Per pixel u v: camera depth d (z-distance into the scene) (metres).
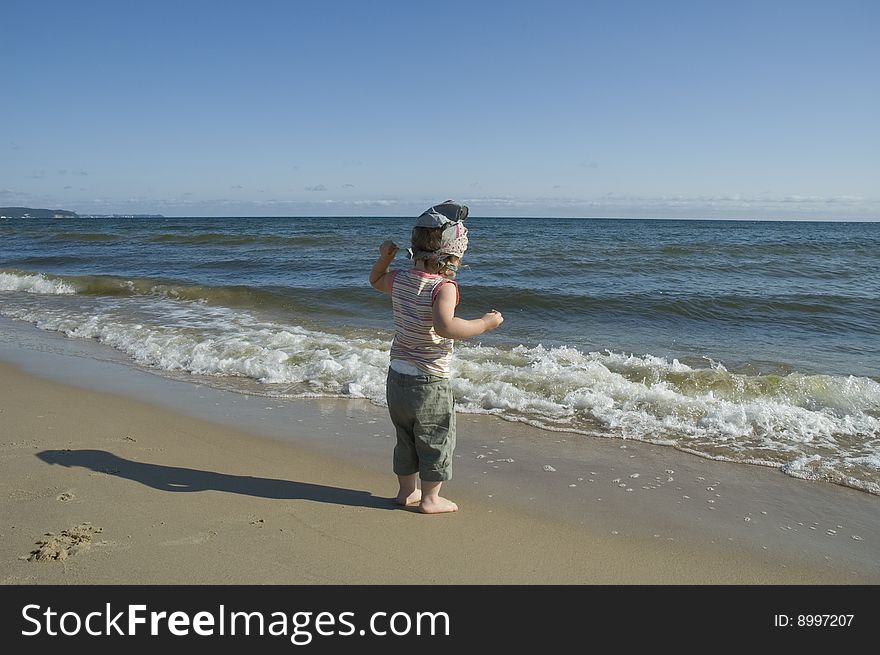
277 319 9.73
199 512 3.28
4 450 4.18
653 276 15.40
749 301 11.22
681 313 10.48
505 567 2.84
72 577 2.63
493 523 3.29
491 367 6.42
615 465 4.20
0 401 5.45
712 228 65.81
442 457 3.29
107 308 10.83
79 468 3.87
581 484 3.87
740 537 3.20
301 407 5.46
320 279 14.70
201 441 4.51
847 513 3.51
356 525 3.19
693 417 5.08
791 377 5.98
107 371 6.73
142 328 8.80
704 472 4.09
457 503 3.54
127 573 2.67
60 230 44.09
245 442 4.52
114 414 5.13
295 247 24.42
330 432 4.79
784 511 3.52
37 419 4.93
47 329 9.21
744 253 21.94
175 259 19.44
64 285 13.14
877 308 10.92
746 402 5.54
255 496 3.52
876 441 4.61
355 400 5.69
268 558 2.83
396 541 3.04
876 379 6.52
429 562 2.86
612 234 40.88
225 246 24.86
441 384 3.24
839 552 3.08
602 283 14.00
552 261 18.48
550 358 6.92
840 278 15.45
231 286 12.56
